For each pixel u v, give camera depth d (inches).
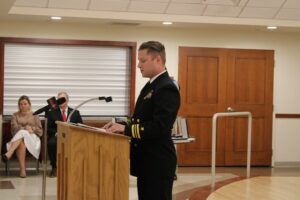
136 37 302.7
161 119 103.0
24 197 206.5
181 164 308.5
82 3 265.0
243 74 314.8
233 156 314.2
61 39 293.3
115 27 300.0
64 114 265.3
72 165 97.4
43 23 291.3
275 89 319.3
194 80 308.8
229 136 313.4
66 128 100.5
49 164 285.7
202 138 310.5
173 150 109.2
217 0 266.8
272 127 319.3
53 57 296.4
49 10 266.8
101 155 102.2
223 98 312.2
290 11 281.4
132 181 246.1
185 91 307.7
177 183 245.0
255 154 317.7
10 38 286.8
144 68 108.9
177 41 307.0
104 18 274.1
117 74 304.3
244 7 275.6
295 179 221.0
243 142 315.6
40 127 269.0
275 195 181.6
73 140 97.4
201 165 310.8
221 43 311.7
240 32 313.7
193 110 308.7
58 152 106.9
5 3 230.7
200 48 308.8
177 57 307.1
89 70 300.8
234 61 313.4
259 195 181.5
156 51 107.7
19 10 263.0
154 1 265.4
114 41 299.7
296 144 323.0
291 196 179.9
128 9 272.5
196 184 242.5
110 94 303.4
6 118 287.9
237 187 198.8
